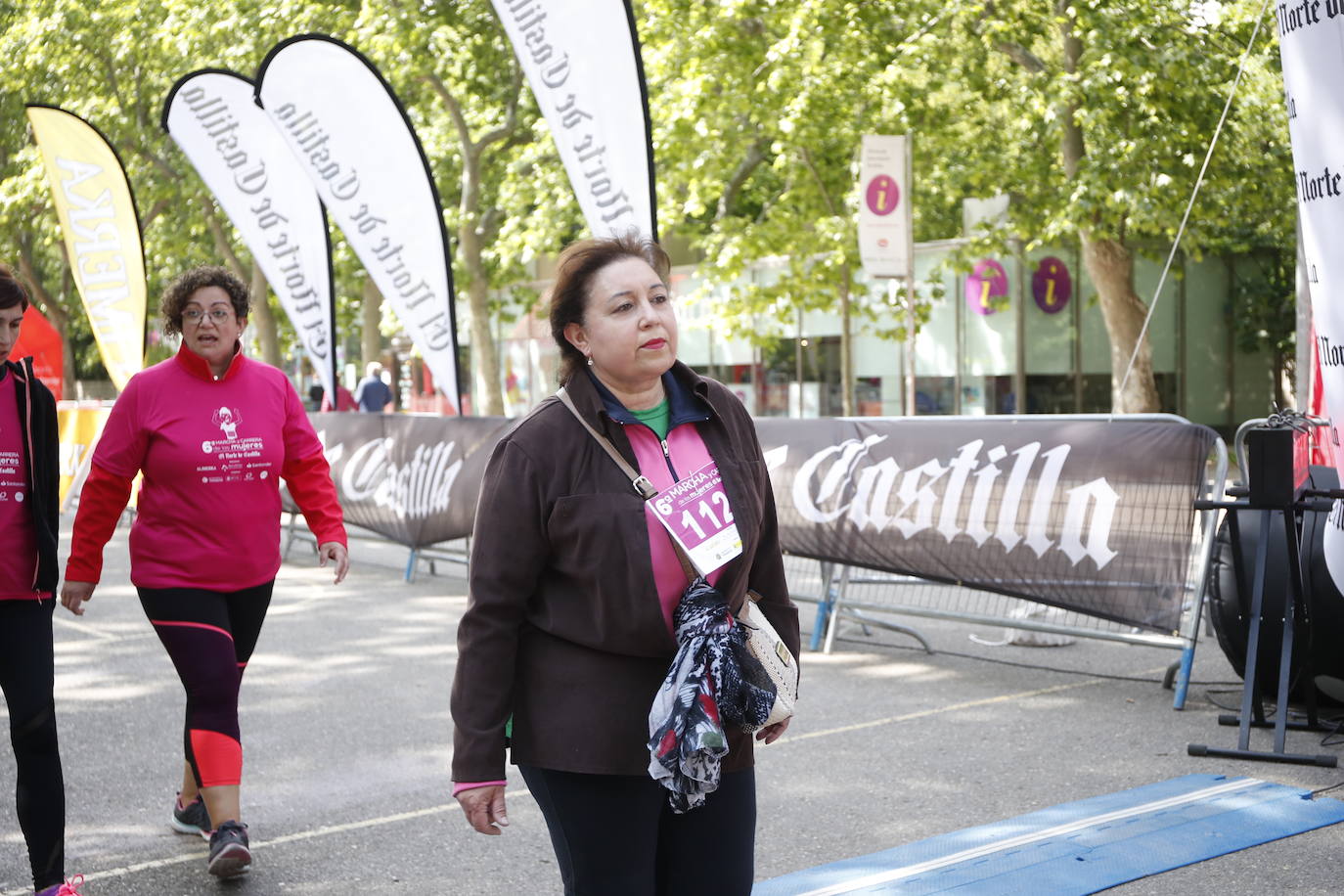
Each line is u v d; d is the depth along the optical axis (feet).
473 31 76.02
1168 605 19.88
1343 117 14.30
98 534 13.48
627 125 27.99
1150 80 54.19
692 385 8.16
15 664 11.93
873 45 58.85
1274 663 18.06
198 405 13.43
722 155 63.57
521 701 7.98
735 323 69.10
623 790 7.82
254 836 14.82
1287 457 16.96
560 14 28.17
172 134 39.17
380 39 73.20
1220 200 60.64
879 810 15.10
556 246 73.10
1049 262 74.28
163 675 23.53
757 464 8.39
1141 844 13.50
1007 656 23.75
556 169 72.84
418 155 34.30
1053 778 16.12
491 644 7.83
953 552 22.41
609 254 7.97
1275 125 58.44
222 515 13.35
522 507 7.79
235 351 13.85
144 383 13.43
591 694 7.77
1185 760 16.72
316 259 38.83
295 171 38.75
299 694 21.72
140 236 44.14
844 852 13.73
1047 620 24.35
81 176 44.06
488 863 13.79
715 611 7.68
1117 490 20.61
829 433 24.85
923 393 79.00
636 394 8.10
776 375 89.51
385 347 129.80
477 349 89.04
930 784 16.05
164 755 18.38
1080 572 20.84
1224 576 18.84
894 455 23.68
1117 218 58.80
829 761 17.15
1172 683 20.97
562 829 7.91
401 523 34.71
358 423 37.29
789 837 14.26
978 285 74.95
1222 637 18.95
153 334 122.01
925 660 23.57
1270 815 14.33
